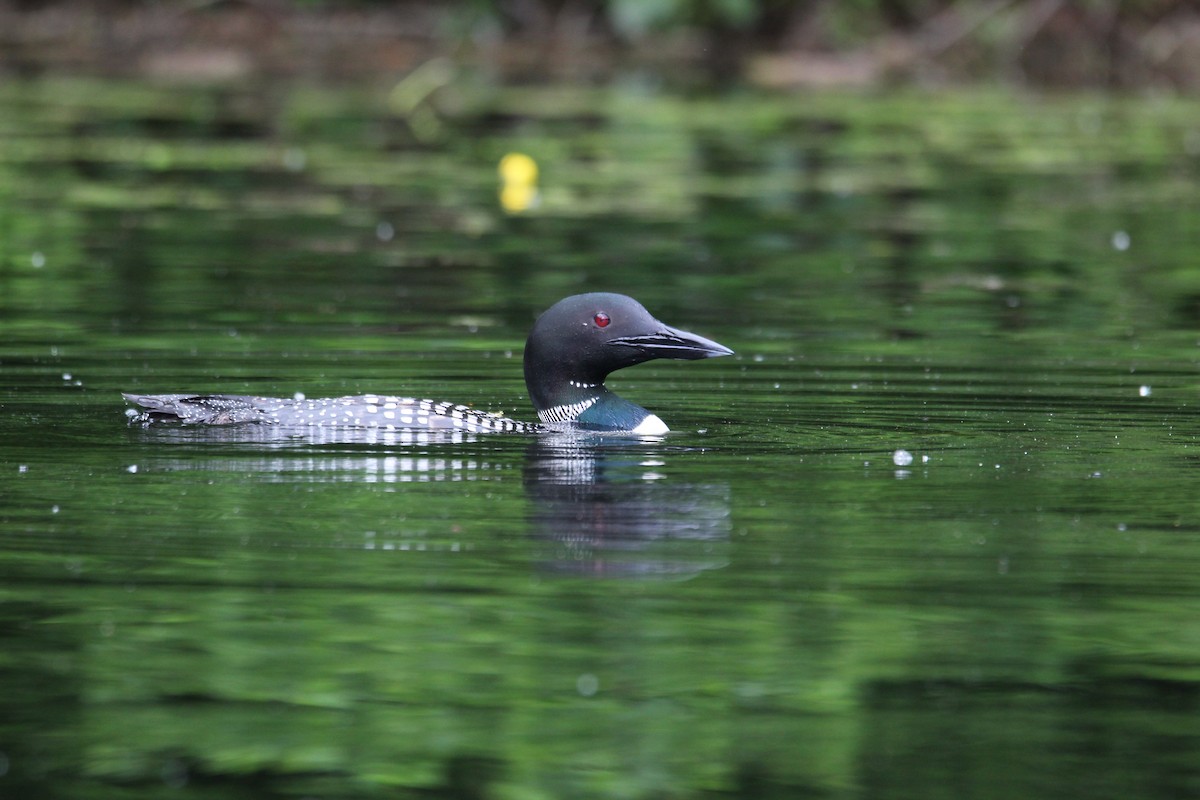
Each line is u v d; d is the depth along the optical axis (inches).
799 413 484.7
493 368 552.4
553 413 462.9
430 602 319.0
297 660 293.1
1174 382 530.9
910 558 343.9
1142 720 275.1
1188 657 297.1
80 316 630.5
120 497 379.9
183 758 260.5
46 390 499.2
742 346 593.9
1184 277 745.0
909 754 263.1
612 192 962.1
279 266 753.6
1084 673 291.7
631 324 457.1
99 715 273.4
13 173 980.6
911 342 601.0
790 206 922.1
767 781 256.2
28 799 247.8
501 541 353.1
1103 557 345.1
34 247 786.2
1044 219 893.2
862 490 394.0
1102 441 447.5
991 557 345.1
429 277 730.2
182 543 348.8
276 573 332.8
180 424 448.1
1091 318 653.3
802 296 698.8
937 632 306.7
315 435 437.1
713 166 1040.8
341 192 957.2
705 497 386.3
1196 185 992.2
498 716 274.4
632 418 458.9
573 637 303.0
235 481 394.9
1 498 378.3
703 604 318.7
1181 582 331.3
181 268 743.1
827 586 328.5
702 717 274.4
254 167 1029.8
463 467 410.6
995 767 258.8
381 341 593.9
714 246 815.1
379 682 285.1
